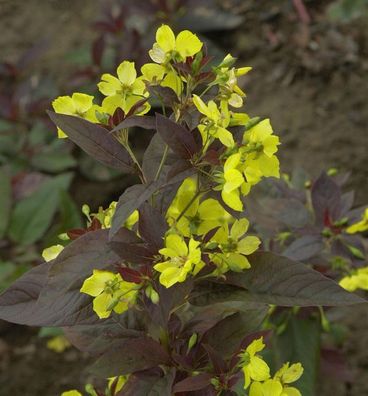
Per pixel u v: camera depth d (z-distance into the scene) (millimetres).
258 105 1049
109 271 420
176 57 411
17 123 999
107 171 984
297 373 446
